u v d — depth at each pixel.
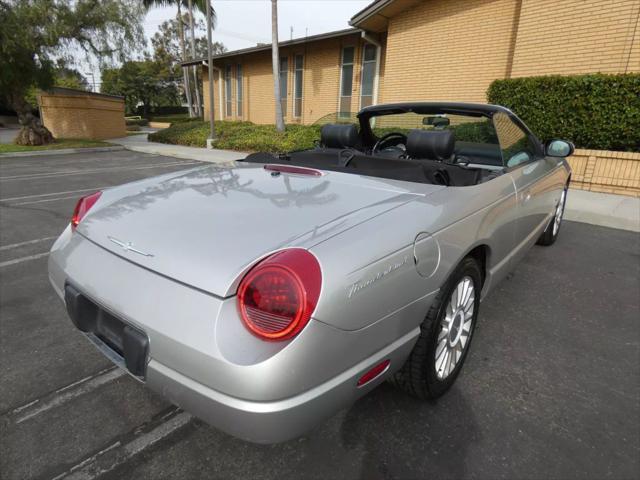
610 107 6.94
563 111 7.39
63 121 19.25
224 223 1.64
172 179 2.32
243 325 1.30
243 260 1.40
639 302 3.16
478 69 9.77
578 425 1.92
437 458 1.74
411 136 2.50
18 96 14.66
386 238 1.57
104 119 19.94
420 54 10.71
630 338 2.66
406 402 2.06
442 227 1.81
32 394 2.12
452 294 1.94
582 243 4.56
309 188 2.02
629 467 1.69
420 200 1.90
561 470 1.68
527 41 8.58
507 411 2.00
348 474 1.67
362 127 3.34
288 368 1.26
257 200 1.87
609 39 7.60
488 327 2.77
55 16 13.26
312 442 1.82
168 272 1.47
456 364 2.14
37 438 1.84
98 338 1.75
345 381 1.41
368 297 1.44
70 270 1.79
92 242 1.80
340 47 14.37
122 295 1.53
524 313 2.96
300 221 1.63
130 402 2.08
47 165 10.91
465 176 2.25
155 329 1.41
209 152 13.59
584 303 3.13
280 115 13.89
